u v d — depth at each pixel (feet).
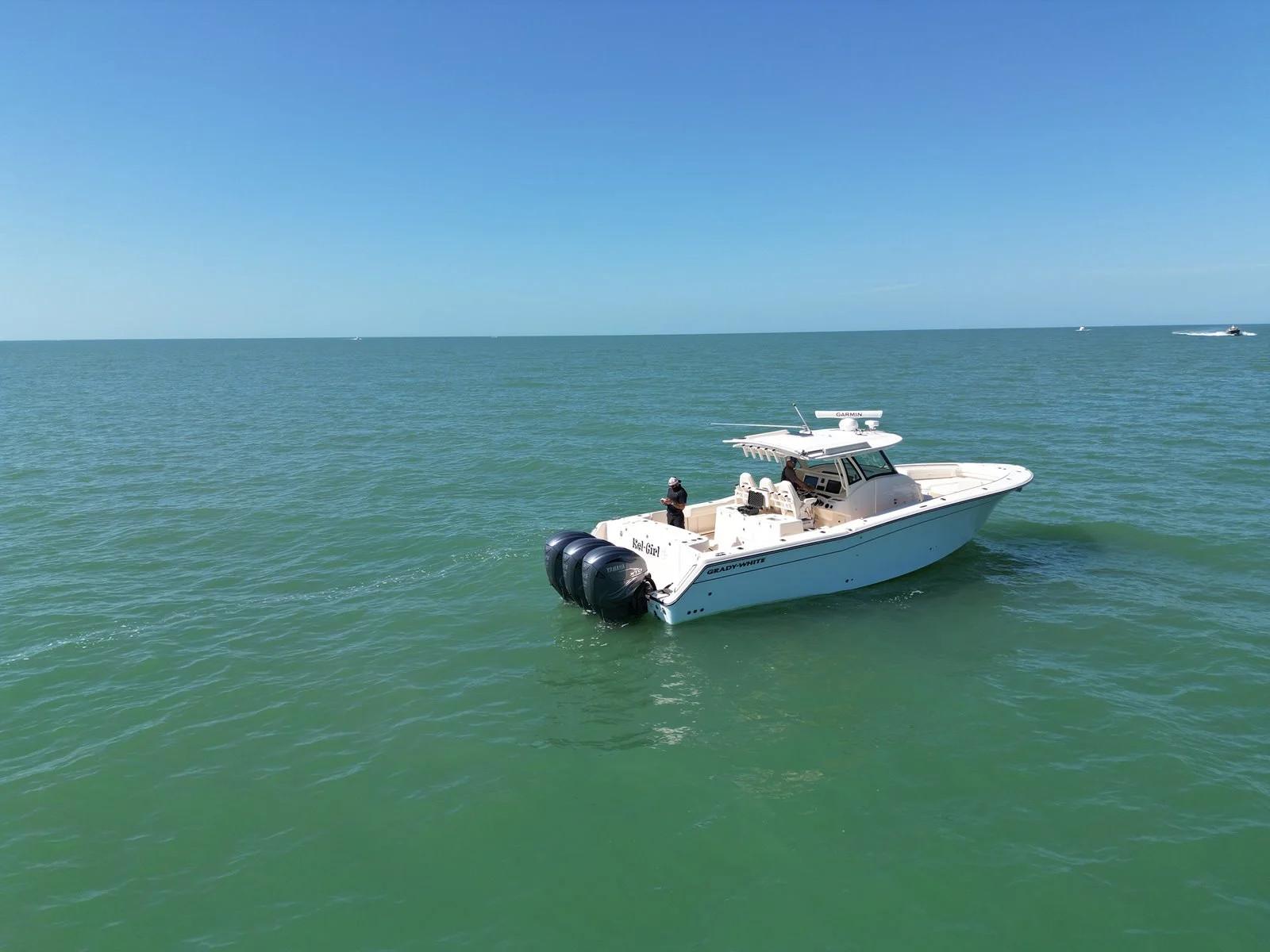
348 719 27.58
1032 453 74.43
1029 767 23.58
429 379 223.71
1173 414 98.78
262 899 18.85
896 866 19.47
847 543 37.27
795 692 28.84
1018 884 18.69
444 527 53.47
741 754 24.76
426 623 36.35
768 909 18.11
